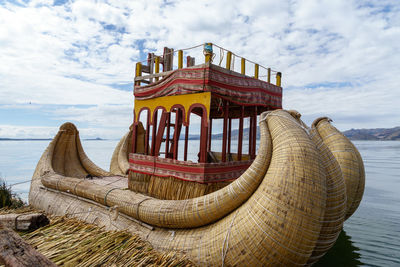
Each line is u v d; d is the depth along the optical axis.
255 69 8.77
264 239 4.00
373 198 15.52
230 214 4.84
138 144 15.43
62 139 13.03
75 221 6.41
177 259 4.78
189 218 5.16
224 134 7.17
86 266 4.32
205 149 6.43
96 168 13.02
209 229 5.00
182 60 7.31
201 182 6.34
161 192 7.23
